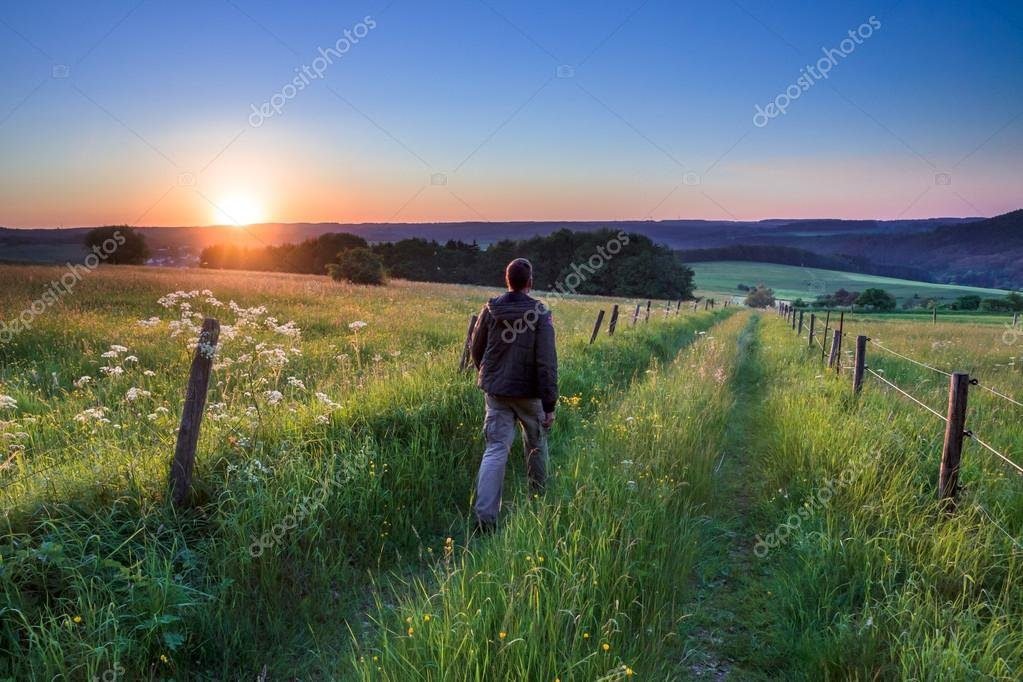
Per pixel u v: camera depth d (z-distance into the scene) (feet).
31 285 71.77
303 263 262.47
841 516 14.67
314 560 13.03
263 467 14.37
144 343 36.40
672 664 10.33
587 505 13.15
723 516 16.52
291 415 17.81
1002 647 9.73
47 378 27.12
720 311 155.12
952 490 14.47
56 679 9.05
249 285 94.73
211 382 24.62
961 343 61.87
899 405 24.58
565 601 10.17
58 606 10.09
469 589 10.66
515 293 16.28
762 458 20.89
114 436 16.10
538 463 16.76
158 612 10.30
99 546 11.23
